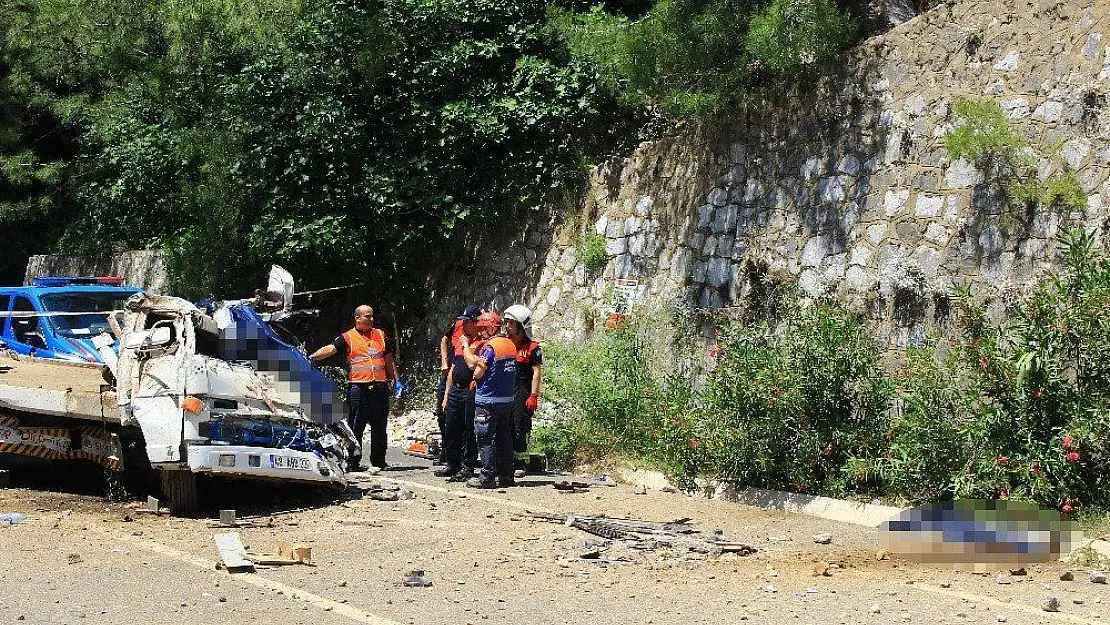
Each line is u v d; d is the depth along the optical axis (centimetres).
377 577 787
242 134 1873
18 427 1127
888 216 1250
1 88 2773
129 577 768
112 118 2186
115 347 1127
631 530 945
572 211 1681
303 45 1847
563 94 1730
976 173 1164
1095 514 906
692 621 680
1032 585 761
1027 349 954
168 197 2098
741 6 1421
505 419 1204
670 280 1496
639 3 1906
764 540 937
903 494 1017
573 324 1627
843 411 1101
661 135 1692
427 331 1877
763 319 1343
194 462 981
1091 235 980
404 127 1811
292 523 980
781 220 1371
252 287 1923
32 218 2841
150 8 2022
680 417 1191
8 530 920
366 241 1792
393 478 1255
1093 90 1081
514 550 883
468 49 1781
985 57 1190
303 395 1082
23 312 1495
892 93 1273
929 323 1184
